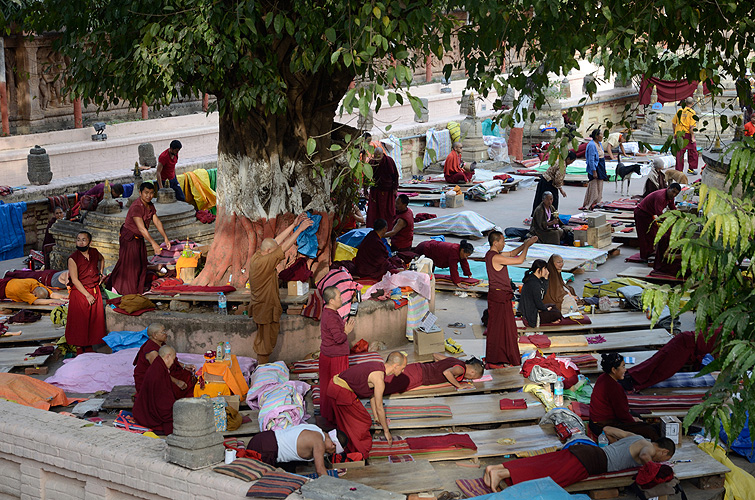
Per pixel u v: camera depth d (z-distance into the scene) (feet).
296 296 39.70
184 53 34.09
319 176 41.52
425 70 111.96
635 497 28.22
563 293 43.60
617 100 120.06
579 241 58.34
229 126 40.83
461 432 32.40
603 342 40.47
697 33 31.48
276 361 37.63
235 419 31.91
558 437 31.45
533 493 26.43
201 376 33.63
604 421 30.86
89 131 71.10
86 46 39.29
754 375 19.44
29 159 62.44
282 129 40.47
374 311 39.91
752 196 21.66
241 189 40.93
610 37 28.84
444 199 75.87
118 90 38.68
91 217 52.11
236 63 36.88
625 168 78.74
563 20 30.30
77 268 38.93
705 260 19.75
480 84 32.42
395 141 86.94
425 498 27.12
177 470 24.90
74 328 38.99
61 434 27.07
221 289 40.81
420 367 35.68
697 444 31.27
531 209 74.84
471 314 45.96
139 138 73.00
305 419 32.37
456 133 93.71
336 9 32.30
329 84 40.88
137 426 31.32
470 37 31.89
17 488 28.35
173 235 52.75
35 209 60.95
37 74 72.23
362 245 44.37
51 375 37.68
